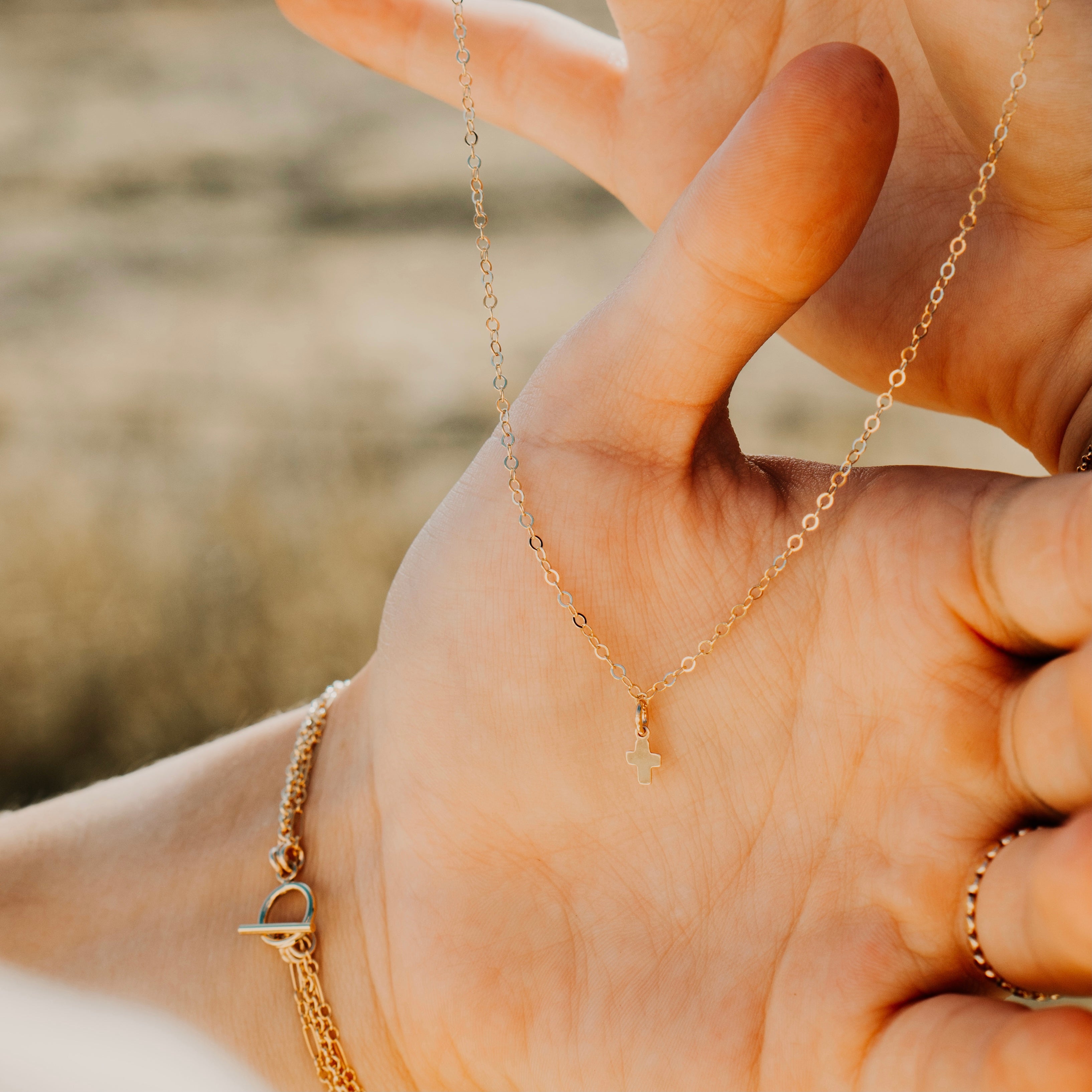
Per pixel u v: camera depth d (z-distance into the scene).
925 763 0.29
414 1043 0.32
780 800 0.30
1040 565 0.28
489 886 0.32
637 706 0.31
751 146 0.28
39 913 0.34
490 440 0.32
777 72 0.34
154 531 0.66
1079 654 0.28
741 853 0.30
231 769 0.35
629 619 0.31
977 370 0.33
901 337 0.33
